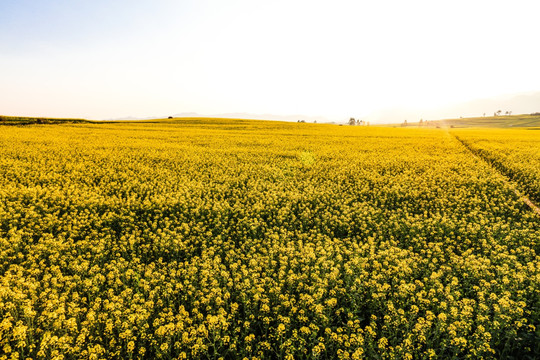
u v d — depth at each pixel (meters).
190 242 9.60
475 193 15.46
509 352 5.40
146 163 22.36
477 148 31.11
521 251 8.80
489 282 7.31
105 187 15.51
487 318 5.51
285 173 19.72
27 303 5.72
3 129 43.72
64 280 6.86
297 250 8.92
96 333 5.52
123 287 6.95
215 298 6.36
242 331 5.80
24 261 7.99
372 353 5.20
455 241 9.65
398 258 8.28
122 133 43.19
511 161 22.91
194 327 5.67
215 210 12.09
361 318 6.00
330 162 23.17
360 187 16.20
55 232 10.20
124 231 10.34
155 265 8.17
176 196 13.84
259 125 64.31
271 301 6.51
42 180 16.36
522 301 6.30
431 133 57.09
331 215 12.20
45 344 4.77
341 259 7.96
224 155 26.36
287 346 5.15
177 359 4.97
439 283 6.84
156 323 5.48
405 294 6.34
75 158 23.03
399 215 12.14
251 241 9.40
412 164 22.70
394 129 71.12
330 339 5.26
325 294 6.63
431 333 5.34
